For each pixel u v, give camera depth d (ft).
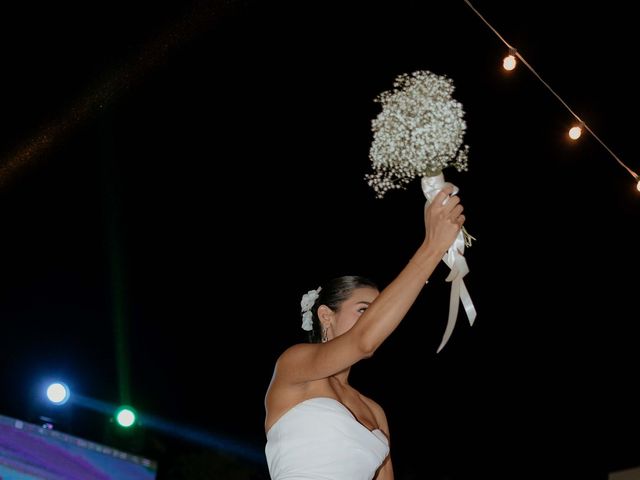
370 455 9.46
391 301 8.36
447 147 9.46
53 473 25.39
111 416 28.09
